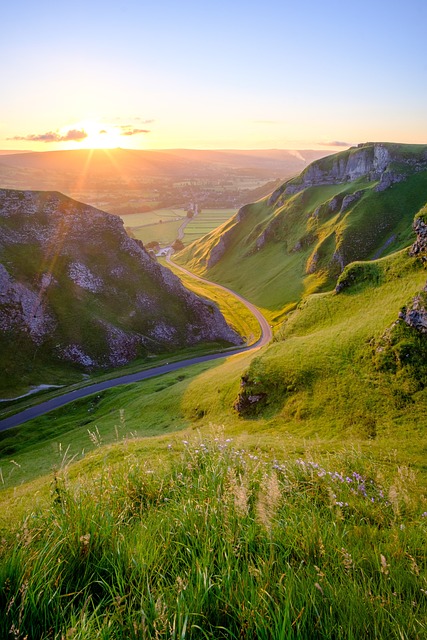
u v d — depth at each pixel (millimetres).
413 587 4973
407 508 7902
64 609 4340
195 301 151000
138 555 5176
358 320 58812
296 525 6168
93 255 141000
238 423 49594
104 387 102375
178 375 92312
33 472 44188
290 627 3965
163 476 8734
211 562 4945
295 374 50219
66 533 5492
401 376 42562
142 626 3979
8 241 125562
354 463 11906
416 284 57625
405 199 192375
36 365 108500
